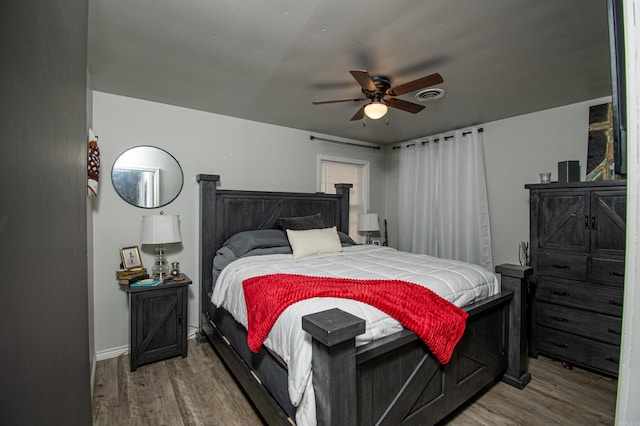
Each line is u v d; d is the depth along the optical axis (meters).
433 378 1.70
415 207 4.45
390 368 1.49
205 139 3.29
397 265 2.46
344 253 3.13
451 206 4.00
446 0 1.56
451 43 1.96
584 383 2.34
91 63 2.22
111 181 2.78
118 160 2.81
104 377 2.38
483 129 3.76
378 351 1.38
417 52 2.07
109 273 2.74
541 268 2.79
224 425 1.84
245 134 3.56
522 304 2.27
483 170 3.72
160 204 3.01
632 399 0.36
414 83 2.11
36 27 0.37
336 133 4.23
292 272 2.25
